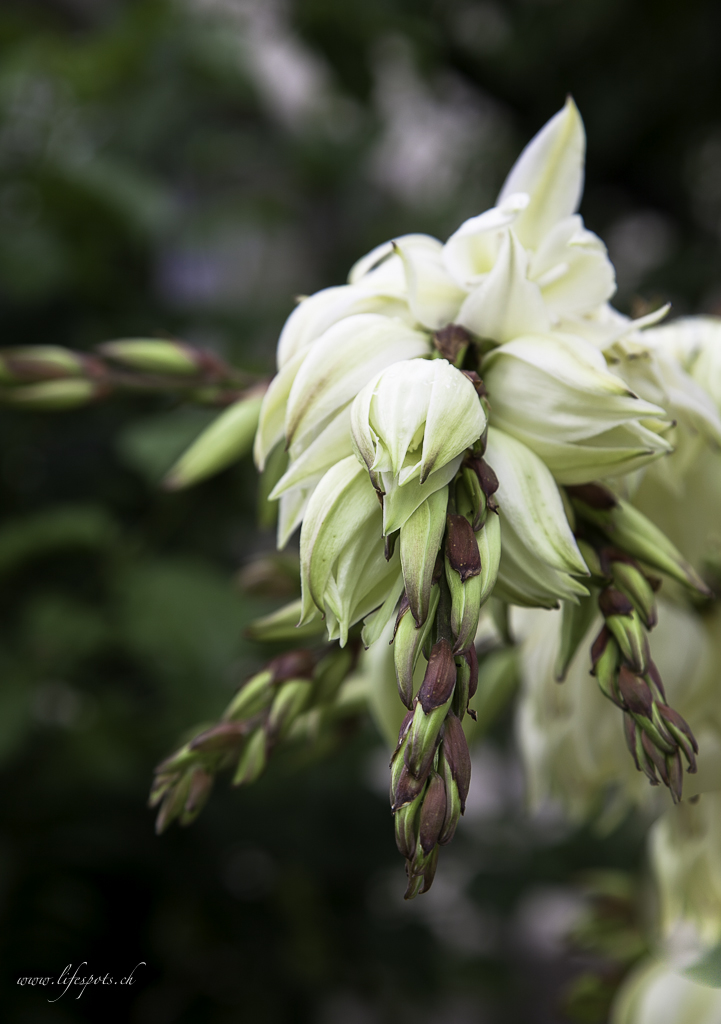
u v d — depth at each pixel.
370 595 0.47
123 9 1.85
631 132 1.86
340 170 1.88
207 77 1.65
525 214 0.51
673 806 0.63
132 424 1.38
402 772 0.43
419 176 2.25
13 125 1.43
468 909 1.80
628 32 1.75
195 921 1.52
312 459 0.47
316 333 0.50
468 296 0.49
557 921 2.06
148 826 1.43
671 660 0.56
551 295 0.51
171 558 1.38
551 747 0.61
